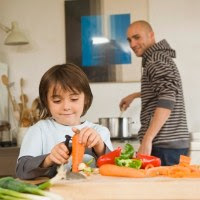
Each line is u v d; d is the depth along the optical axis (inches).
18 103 131.1
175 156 86.6
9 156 110.2
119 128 112.7
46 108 58.8
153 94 87.5
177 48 126.0
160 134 86.0
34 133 57.3
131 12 127.5
